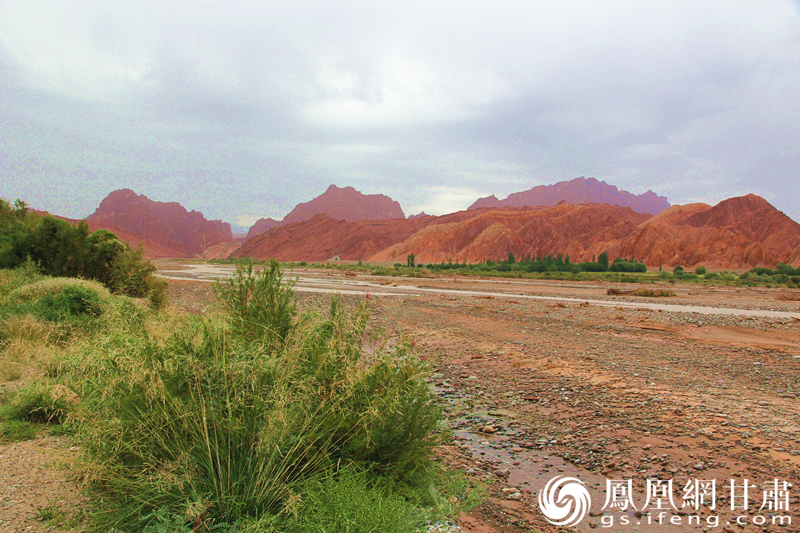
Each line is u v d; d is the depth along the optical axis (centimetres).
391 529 340
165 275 5944
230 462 370
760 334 1905
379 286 4872
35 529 340
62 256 1869
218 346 417
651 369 1219
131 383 378
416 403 459
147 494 359
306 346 445
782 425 762
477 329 1952
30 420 565
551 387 1034
